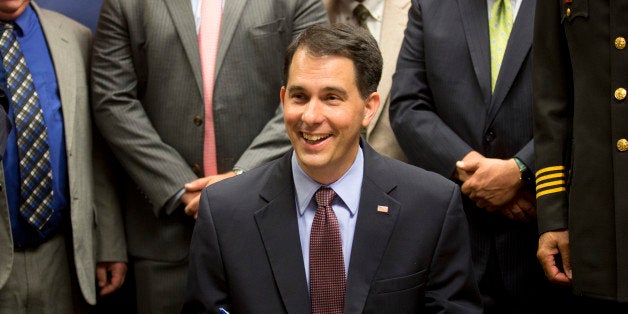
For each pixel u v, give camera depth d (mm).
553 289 3066
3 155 2941
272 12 3314
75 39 3408
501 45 3096
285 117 2268
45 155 3139
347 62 2215
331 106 2215
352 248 2299
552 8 2637
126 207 3498
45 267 3225
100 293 3520
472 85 3109
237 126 3277
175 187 3223
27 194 3121
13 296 3156
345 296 2260
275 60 3318
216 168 3297
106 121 3312
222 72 3260
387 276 2289
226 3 3311
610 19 2463
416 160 3170
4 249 2990
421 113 3182
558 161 2611
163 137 3314
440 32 3180
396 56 3531
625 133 2434
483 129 3076
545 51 2666
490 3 3146
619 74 2443
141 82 3373
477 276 3100
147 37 3289
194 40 3271
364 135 3490
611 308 2988
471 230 3135
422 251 2316
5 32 3145
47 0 3918
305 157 2242
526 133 3029
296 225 2324
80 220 3250
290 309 2246
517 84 3039
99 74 3346
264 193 2373
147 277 3412
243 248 2324
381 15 3582
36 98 3141
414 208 2350
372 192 2355
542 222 2621
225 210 2369
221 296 2346
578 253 2516
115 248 3461
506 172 2943
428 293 2342
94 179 3473
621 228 2426
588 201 2498
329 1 3629
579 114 2525
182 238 3332
